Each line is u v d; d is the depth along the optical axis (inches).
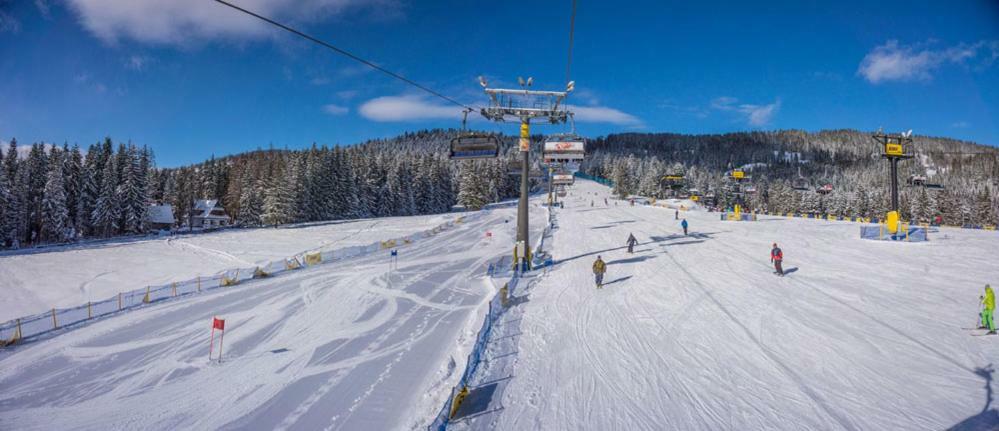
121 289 1159.6
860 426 323.6
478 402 393.4
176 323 692.1
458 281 987.9
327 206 3043.8
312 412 400.2
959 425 313.9
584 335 555.2
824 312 581.6
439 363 505.4
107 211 2596.0
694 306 650.8
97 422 391.9
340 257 1413.6
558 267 1040.8
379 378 469.4
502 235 1895.9
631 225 1907.0
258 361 527.5
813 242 1229.7
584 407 376.8
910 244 1111.6
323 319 702.5
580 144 992.2
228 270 1304.1
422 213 3821.4
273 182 2738.7
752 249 1135.6
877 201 3804.1
